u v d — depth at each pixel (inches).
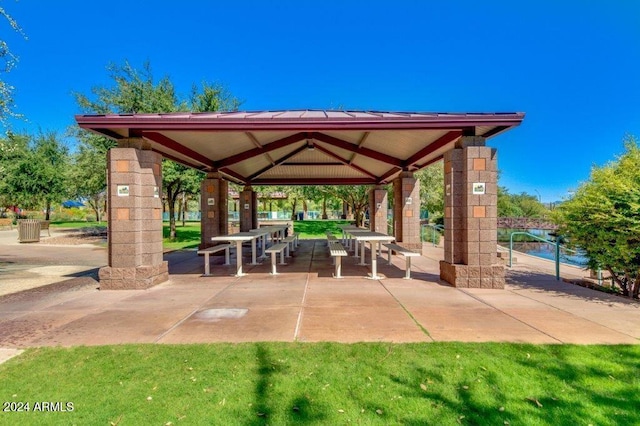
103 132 273.4
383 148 418.3
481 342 152.0
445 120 261.6
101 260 454.6
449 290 261.3
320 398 108.3
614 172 265.3
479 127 269.9
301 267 382.9
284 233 719.1
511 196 1712.6
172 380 119.6
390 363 131.0
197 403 106.1
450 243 283.6
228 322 184.7
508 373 123.1
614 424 96.2
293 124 264.2
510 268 374.6
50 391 113.3
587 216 259.4
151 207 283.6
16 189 974.4
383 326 176.1
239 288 273.3
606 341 153.3
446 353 139.8
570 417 99.2
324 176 676.7
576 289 265.1
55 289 274.1
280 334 164.9
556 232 307.1
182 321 187.3
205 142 364.2
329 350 143.3
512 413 101.0
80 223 1434.5
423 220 1154.7
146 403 106.3
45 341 158.4
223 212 524.4
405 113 296.7
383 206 631.8
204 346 149.0
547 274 336.2
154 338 161.3
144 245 281.1
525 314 196.7
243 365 130.2
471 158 270.5
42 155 1032.8
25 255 507.8
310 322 183.6
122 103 676.1
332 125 263.4
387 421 97.7
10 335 166.2
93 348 148.1
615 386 114.5
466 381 117.9
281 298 238.7
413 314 197.6
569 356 136.5
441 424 96.5
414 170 488.7
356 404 105.3
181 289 270.7
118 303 227.8
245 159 457.7
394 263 414.6
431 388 113.7
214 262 427.5
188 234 901.2
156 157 290.7
